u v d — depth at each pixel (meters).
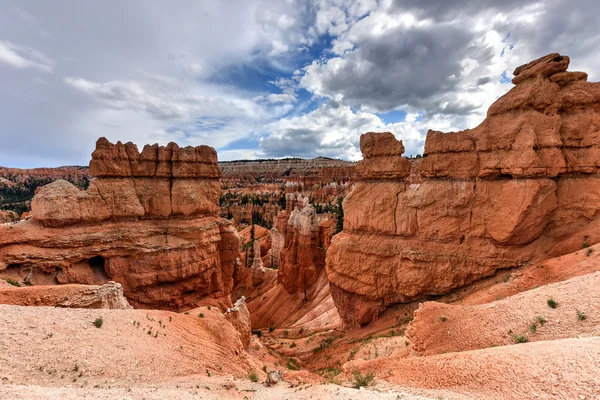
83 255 35.97
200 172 44.50
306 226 59.53
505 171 28.78
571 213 28.66
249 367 21.67
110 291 22.78
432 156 32.72
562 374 10.22
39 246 34.12
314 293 57.34
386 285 33.56
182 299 42.97
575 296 16.50
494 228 29.39
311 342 36.47
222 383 15.17
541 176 27.98
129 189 40.53
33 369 11.84
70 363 12.83
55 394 9.52
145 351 15.41
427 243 32.22
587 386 9.30
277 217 98.06
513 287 23.78
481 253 30.00
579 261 21.83
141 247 39.19
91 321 16.28
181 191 42.50
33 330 13.98
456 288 30.67
